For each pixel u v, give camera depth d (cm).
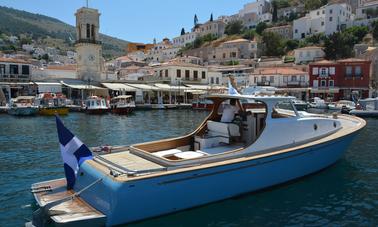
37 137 2458
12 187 1156
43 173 1348
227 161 902
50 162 1552
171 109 5700
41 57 15962
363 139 2127
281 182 1042
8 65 5966
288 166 1041
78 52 6359
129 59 12725
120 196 729
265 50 11044
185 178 817
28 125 3328
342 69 6456
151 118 4091
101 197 764
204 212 871
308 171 1129
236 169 908
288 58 9431
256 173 959
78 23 6381
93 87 5741
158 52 14625
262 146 1004
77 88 5662
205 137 1102
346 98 6391
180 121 3703
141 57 14988
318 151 1126
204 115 4534
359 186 1131
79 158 909
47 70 7000
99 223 733
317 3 13538
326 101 5888
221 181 885
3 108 4681
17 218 890
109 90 6150
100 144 2138
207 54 12312
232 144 1110
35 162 1552
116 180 738
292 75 6938
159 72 7269
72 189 894
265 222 864
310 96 6656
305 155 1083
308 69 6988
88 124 3394
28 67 6212
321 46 9575
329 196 1040
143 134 2639
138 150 970
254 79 7238
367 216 910
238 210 924
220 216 886
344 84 6438
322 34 10619
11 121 3738
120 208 733
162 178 782
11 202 1007
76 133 2686
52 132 2777
